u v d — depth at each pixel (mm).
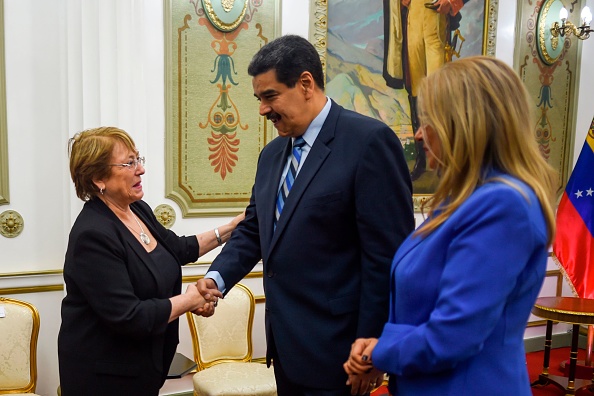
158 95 3254
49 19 3033
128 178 1918
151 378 1915
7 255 3029
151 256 1965
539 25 4504
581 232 4117
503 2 4324
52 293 3145
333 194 1644
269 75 1670
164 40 3230
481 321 1087
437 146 1239
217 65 3385
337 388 1719
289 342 1739
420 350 1150
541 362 4492
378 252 1604
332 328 1706
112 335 1838
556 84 4664
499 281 1082
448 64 1243
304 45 1709
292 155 1826
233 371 2859
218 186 3479
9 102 2977
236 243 2121
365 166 1611
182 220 3398
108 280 1769
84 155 1867
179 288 2125
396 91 3971
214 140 3432
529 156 1178
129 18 3096
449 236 1179
